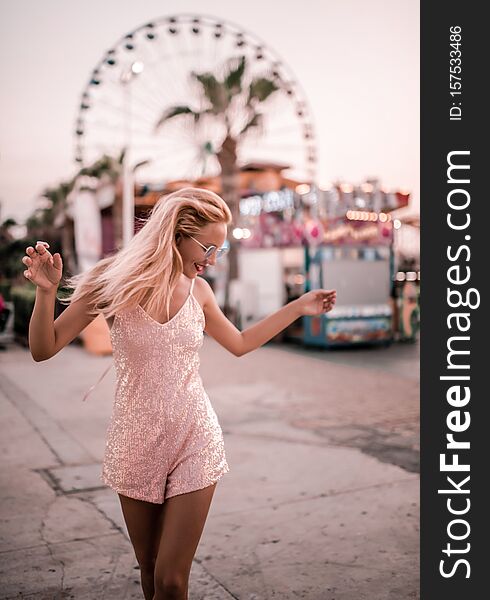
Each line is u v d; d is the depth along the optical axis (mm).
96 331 10391
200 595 2605
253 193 19359
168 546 1803
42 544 3105
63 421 5770
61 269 1742
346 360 10312
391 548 3039
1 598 2572
